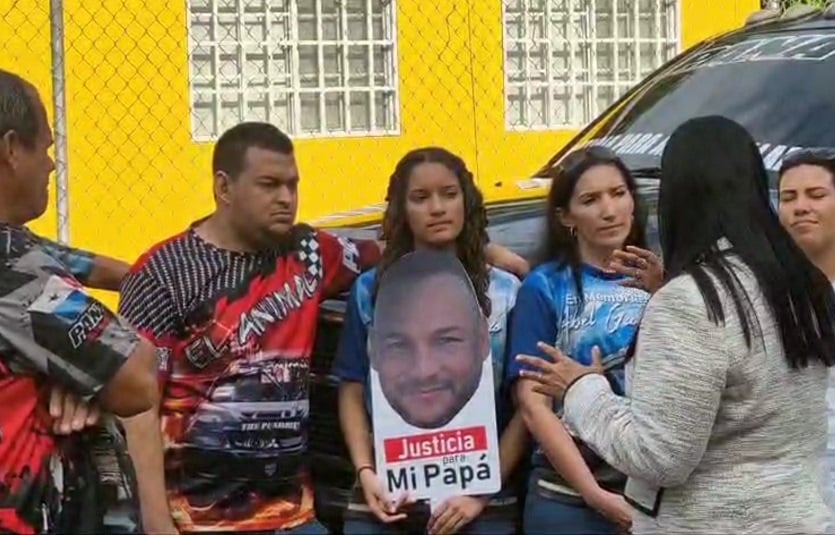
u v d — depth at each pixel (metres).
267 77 11.45
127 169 10.61
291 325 4.02
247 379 3.94
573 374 3.35
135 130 10.63
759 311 3.10
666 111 5.79
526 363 3.58
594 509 3.88
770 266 3.11
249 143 3.95
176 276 3.94
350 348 4.16
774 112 5.38
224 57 11.28
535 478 4.02
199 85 11.20
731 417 3.12
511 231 4.64
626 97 6.30
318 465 4.41
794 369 3.12
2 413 2.89
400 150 11.60
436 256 4.03
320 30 11.53
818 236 4.24
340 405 4.19
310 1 11.52
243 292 3.96
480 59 11.79
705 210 3.16
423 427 4.00
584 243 4.03
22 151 2.98
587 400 3.27
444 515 3.96
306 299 4.06
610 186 3.98
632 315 3.94
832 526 3.29
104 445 3.02
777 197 4.62
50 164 3.07
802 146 5.18
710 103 5.66
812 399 3.18
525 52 12.27
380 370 4.03
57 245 4.11
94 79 10.45
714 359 3.07
